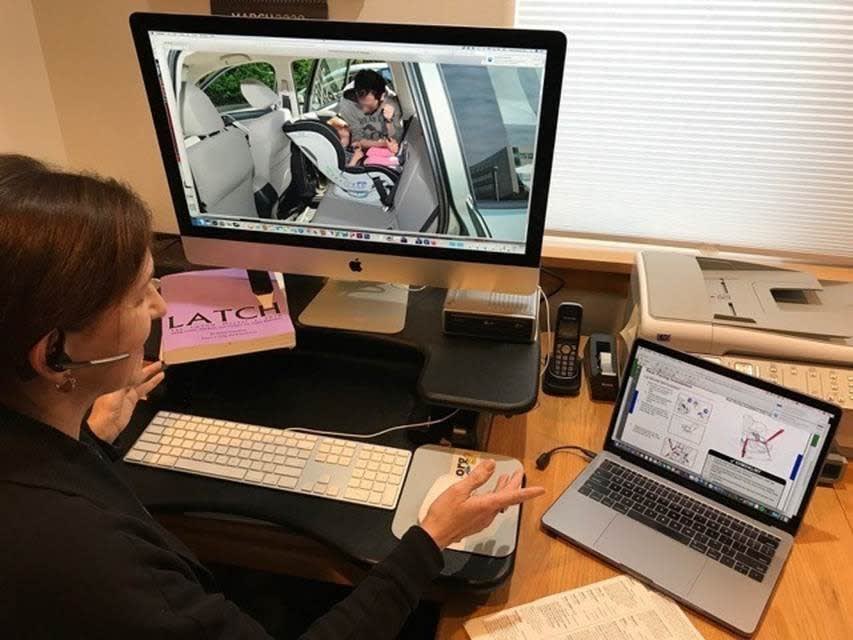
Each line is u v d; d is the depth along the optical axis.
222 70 1.05
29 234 0.55
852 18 1.21
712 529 1.01
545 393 1.32
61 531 0.59
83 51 1.41
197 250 1.22
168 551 0.69
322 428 1.15
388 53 0.99
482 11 1.25
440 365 1.13
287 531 1.04
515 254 1.10
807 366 1.12
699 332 1.13
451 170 1.05
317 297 1.29
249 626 0.71
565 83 1.37
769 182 1.41
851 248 1.46
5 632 0.57
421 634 1.30
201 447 1.08
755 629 0.89
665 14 1.27
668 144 1.40
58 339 0.60
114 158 1.54
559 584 0.95
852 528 1.05
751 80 1.30
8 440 0.62
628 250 1.52
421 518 0.97
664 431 1.08
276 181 1.12
